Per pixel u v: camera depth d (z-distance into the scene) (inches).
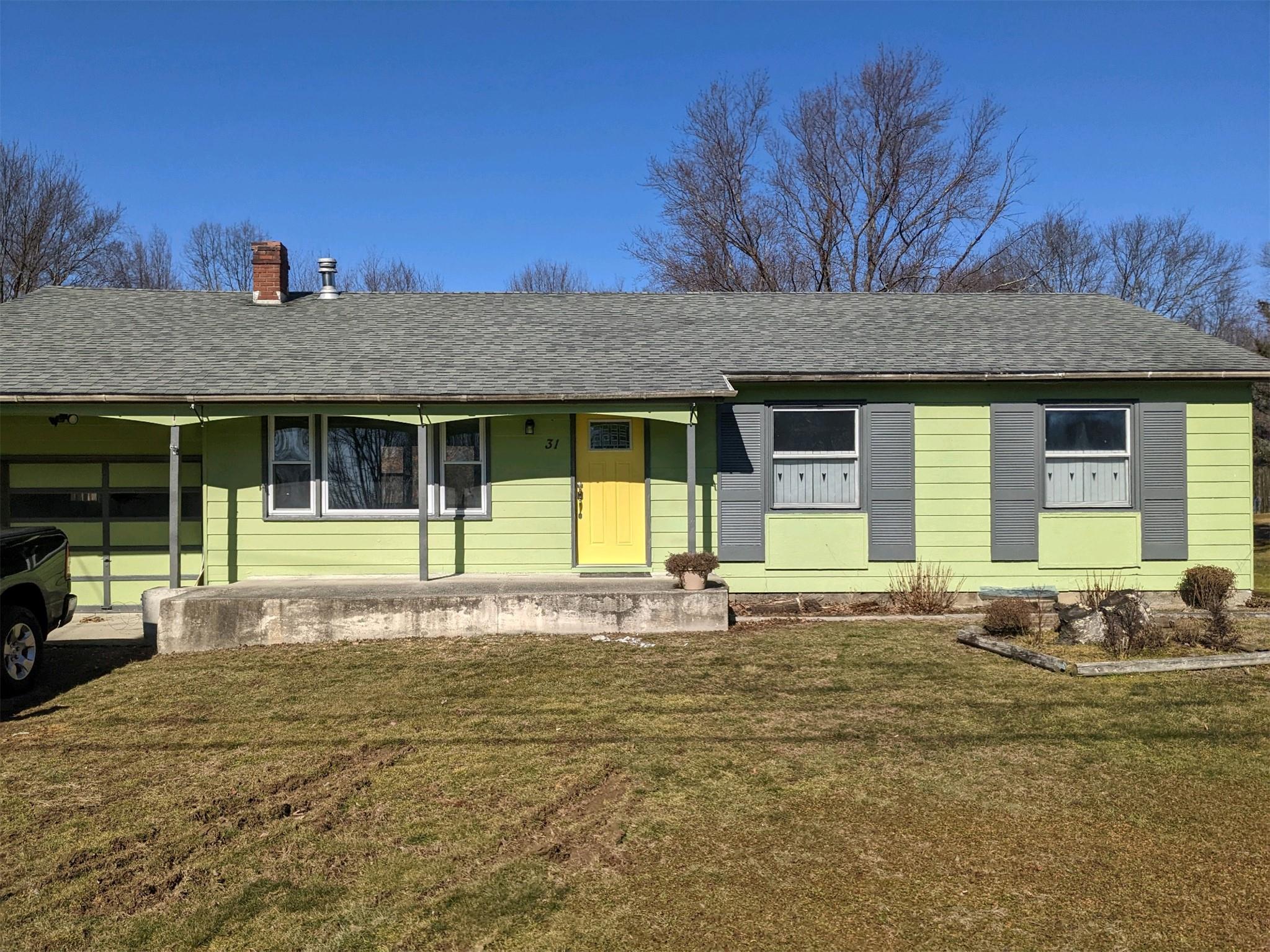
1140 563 458.6
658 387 407.8
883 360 452.4
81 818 200.4
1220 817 193.0
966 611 443.2
